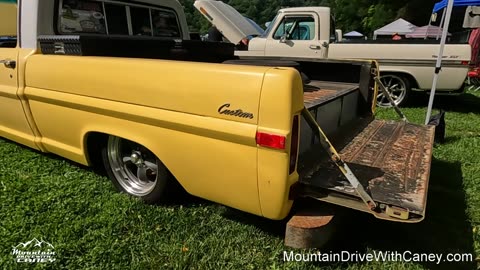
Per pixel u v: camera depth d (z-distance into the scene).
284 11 7.35
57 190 2.82
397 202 1.72
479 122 5.84
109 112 2.34
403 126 3.21
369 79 3.50
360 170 2.13
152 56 3.02
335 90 3.17
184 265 2.06
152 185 2.66
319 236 1.82
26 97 2.88
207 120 1.91
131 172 2.80
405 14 27.34
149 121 2.16
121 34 3.43
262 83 1.74
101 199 2.71
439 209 2.82
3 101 3.15
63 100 2.58
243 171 1.87
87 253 2.14
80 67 2.45
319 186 1.87
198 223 2.45
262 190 1.85
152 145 2.22
